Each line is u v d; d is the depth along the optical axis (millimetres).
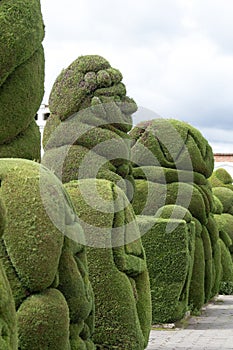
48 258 6012
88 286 6664
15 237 6035
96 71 10109
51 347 5816
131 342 8539
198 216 16438
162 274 13680
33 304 5844
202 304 16547
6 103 6961
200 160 16516
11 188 6223
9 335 4609
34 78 7180
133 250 8992
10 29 6789
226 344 12180
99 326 8555
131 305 8625
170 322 13766
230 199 24953
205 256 16984
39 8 7203
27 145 7281
